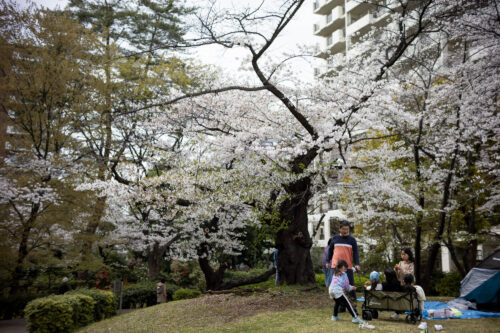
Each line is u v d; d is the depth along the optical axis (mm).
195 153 13047
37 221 15336
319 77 10773
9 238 15398
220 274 16719
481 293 9039
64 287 14062
